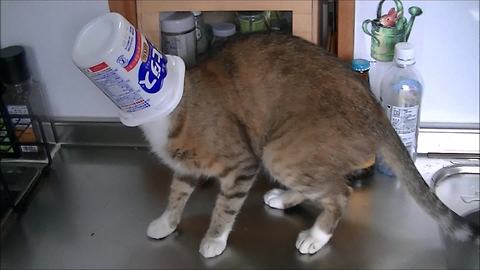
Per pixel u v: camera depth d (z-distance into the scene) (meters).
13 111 1.40
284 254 1.21
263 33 1.22
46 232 1.30
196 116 1.13
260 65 1.17
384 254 1.20
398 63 1.23
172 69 1.07
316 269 1.18
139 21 1.28
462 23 1.26
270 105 1.16
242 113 1.17
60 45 1.39
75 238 1.28
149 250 1.24
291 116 1.14
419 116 1.31
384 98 1.29
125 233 1.28
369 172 1.34
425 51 1.30
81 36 0.97
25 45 1.40
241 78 1.16
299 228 1.27
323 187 1.17
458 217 1.16
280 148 1.16
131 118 1.06
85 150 1.48
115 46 0.94
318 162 1.15
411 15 1.24
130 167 1.43
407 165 1.17
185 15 1.29
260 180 1.36
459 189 1.35
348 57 1.28
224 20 1.35
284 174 1.19
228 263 1.20
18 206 1.36
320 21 1.28
